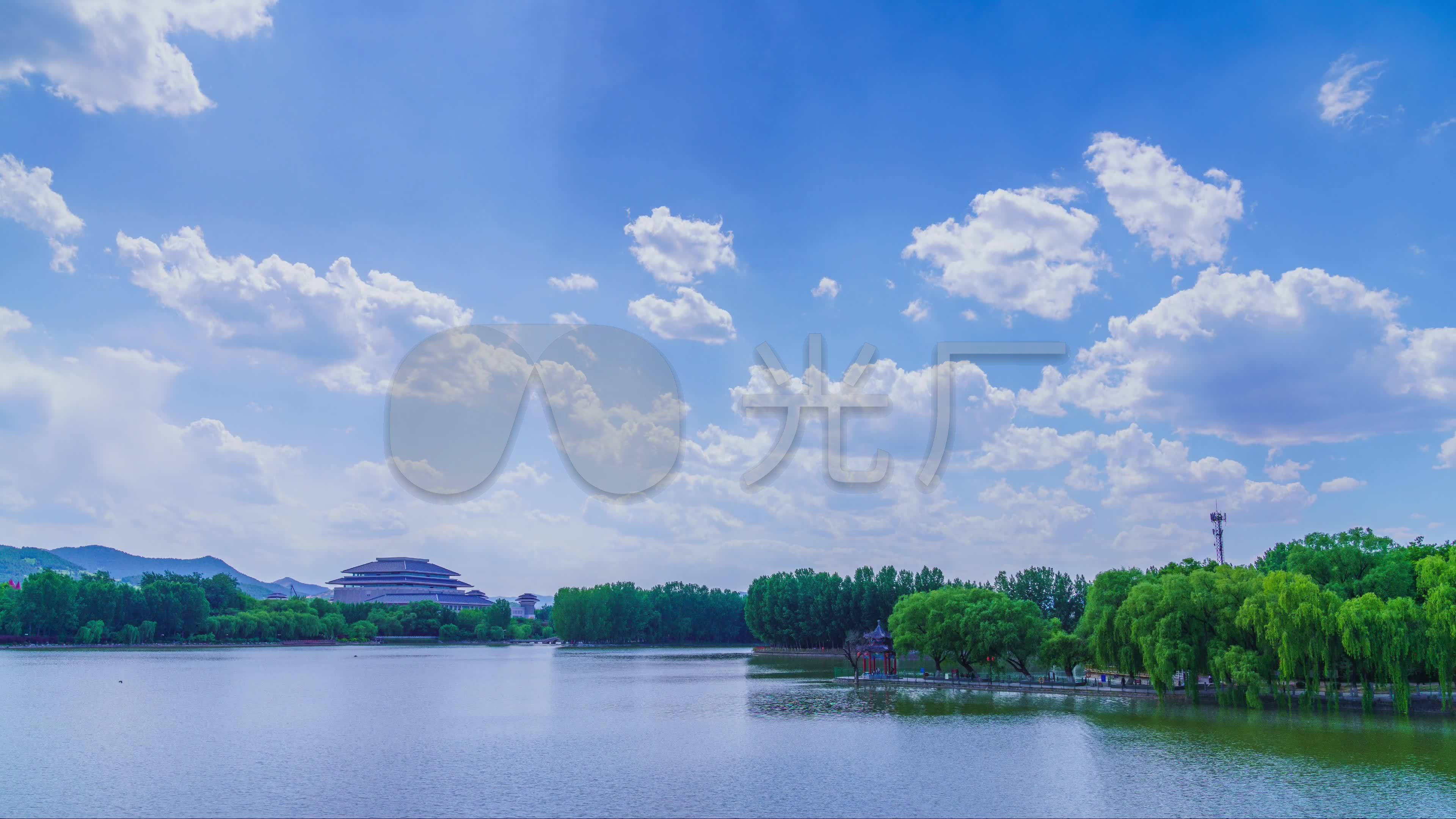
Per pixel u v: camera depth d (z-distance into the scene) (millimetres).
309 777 65500
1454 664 85500
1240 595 97625
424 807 56469
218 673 164125
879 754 73250
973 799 57875
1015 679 128500
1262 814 53562
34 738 84375
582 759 72312
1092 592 120312
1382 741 74438
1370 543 113875
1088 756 70438
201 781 63938
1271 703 97312
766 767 68500
